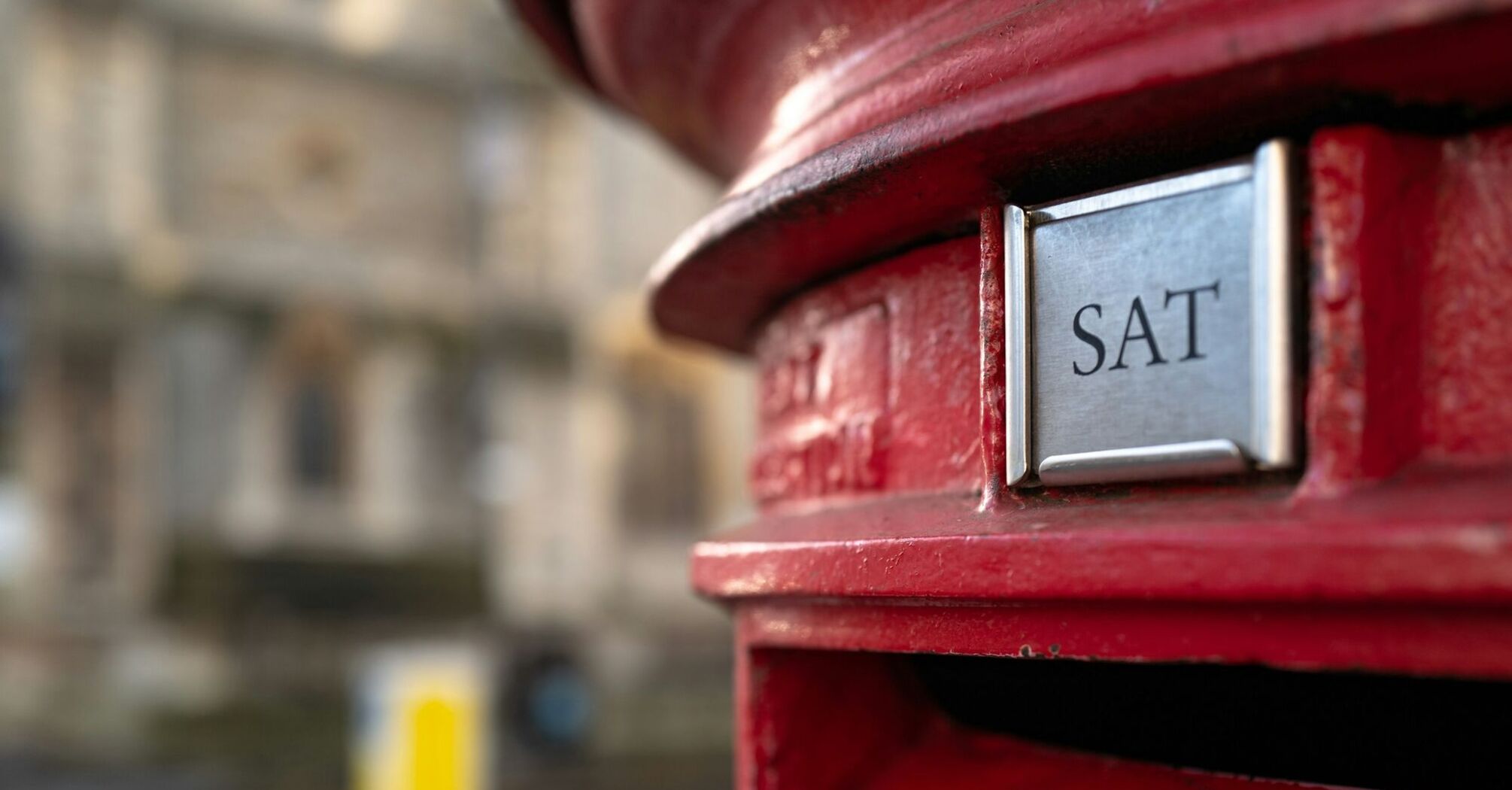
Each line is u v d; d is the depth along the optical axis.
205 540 7.77
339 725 7.14
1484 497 0.34
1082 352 0.39
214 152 8.13
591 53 0.70
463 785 2.15
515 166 9.16
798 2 0.48
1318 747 0.43
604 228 9.41
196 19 8.07
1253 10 0.36
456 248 8.96
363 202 8.62
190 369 7.93
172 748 6.43
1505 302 0.35
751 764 0.50
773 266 0.50
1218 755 0.45
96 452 7.60
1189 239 0.38
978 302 0.44
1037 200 0.42
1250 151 0.38
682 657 9.02
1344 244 0.36
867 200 0.43
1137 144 0.39
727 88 0.56
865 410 0.48
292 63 8.44
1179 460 0.37
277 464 8.16
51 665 7.16
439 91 8.98
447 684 2.17
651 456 9.36
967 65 0.42
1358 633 0.35
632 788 5.82
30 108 7.57
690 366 9.55
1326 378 0.36
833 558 0.43
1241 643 0.36
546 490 8.92
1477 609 0.33
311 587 7.99
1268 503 0.36
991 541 0.39
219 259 8.08
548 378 9.08
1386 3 0.33
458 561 8.53
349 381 8.48
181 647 7.48
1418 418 0.36
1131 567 0.36
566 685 7.11
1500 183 0.35
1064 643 0.39
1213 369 0.37
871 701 0.52
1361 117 0.36
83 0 7.73
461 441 8.75
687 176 9.92
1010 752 0.50
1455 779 0.41
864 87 0.46
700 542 0.54
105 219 7.72
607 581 8.93
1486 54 0.34
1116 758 0.47
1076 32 0.39
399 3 8.80
